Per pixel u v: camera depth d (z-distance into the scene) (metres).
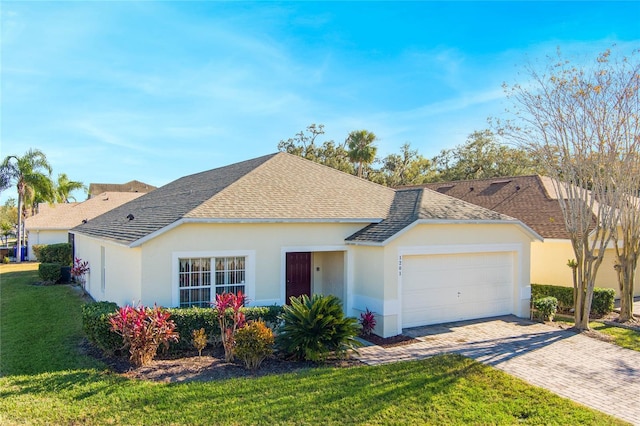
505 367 10.47
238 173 17.94
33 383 8.90
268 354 10.16
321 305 10.84
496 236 15.89
